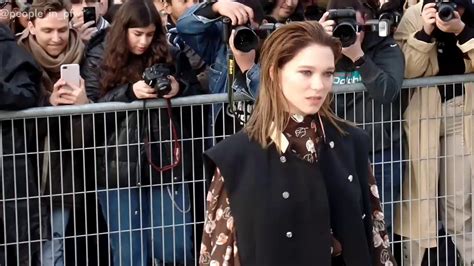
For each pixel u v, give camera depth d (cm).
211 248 288
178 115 432
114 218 430
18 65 402
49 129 415
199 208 442
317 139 287
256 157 282
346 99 445
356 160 292
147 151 425
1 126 406
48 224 422
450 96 463
